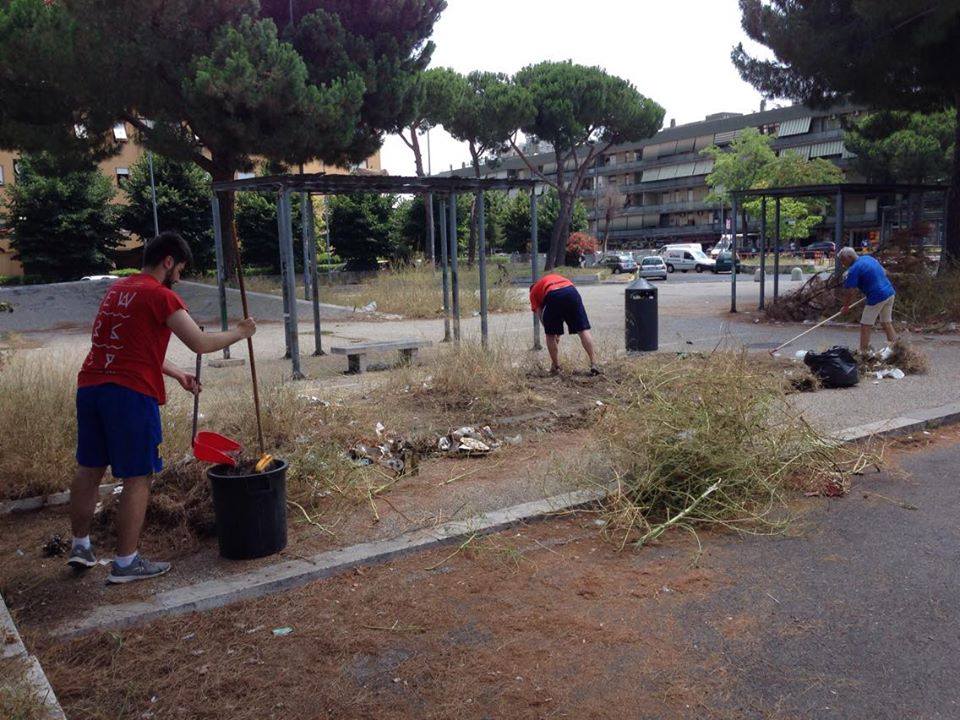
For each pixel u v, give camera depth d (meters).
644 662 3.26
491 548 4.50
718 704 2.96
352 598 3.91
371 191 11.59
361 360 10.48
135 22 17.75
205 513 4.78
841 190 15.27
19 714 2.62
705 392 5.34
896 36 14.96
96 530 4.84
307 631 3.57
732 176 55.28
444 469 6.03
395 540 4.57
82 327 19.38
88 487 4.18
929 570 4.12
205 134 19.16
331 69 20.58
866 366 9.63
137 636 3.55
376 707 2.97
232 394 8.29
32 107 18.84
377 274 26.44
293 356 9.98
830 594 3.87
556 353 9.00
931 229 17.44
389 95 21.89
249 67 17.39
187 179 35.66
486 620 3.65
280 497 4.43
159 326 4.11
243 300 4.41
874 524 4.80
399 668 3.25
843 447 6.15
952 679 3.10
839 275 15.19
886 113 19.70
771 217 50.06
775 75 18.14
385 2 21.61
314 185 10.45
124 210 36.06
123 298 4.07
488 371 8.25
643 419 5.27
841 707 2.93
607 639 3.45
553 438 6.77
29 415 5.86
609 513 4.94
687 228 83.19
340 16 21.78
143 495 4.12
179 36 17.97
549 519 4.96
